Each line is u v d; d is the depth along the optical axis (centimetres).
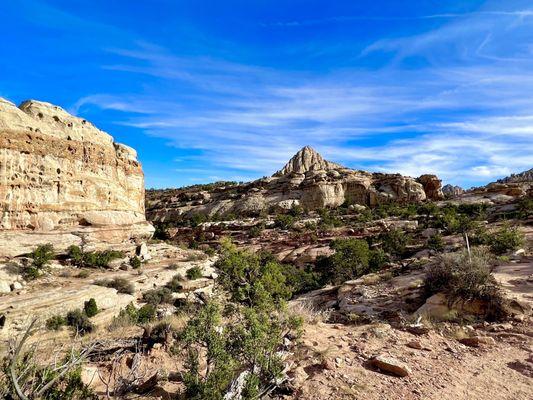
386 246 4428
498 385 606
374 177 11656
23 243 4131
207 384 523
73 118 5381
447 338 877
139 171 6600
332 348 777
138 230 5797
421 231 5759
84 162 5262
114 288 3472
